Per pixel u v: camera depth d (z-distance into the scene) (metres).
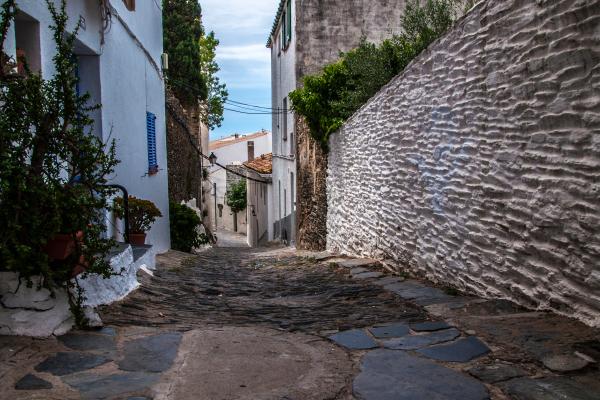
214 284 7.98
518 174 4.61
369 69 10.41
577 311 3.94
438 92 6.19
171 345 3.88
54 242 3.79
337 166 11.78
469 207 5.50
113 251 5.58
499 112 4.88
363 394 2.99
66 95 3.79
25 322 3.73
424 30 8.82
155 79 11.80
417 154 6.91
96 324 4.13
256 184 29.11
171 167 15.80
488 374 3.19
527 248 4.51
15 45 4.76
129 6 8.97
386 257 8.38
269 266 11.31
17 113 3.67
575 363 3.21
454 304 5.02
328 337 4.20
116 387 3.06
